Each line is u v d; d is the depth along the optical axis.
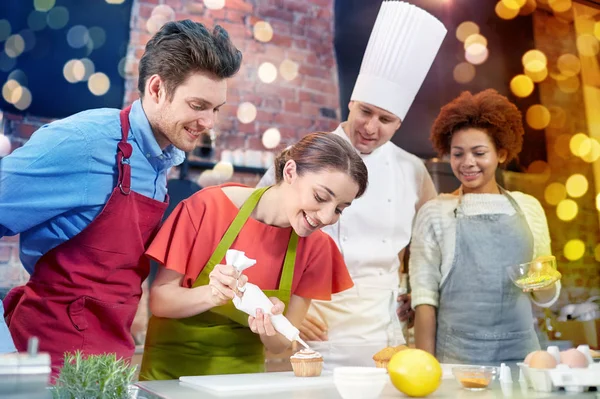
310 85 2.72
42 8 2.29
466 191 2.76
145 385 1.42
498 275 2.62
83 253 1.65
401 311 2.63
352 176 1.66
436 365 1.25
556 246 3.18
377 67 2.59
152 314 1.86
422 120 2.85
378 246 2.58
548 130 3.27
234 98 2.57
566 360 1.41
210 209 1.79
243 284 1.53
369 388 1.17
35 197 1.55
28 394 1.07
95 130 1.63
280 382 1.42
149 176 1.75
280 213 1.78
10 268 2.11
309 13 2.75
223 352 1.82
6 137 2.18
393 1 2.61
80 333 1.65
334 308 2.48
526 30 3.32
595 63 3.47
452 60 3.03
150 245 1.72
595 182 3.34
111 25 2.39
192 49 1.62
